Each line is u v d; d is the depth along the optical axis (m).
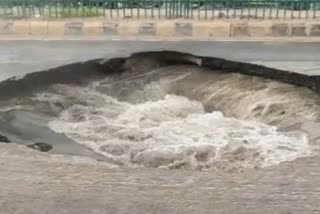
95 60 7.28
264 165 4.17
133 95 6.30
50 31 9.40
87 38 8.93
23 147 4.58
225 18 9.65
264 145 4.61
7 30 9.49
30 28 9.43
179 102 6.07
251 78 6.53
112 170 4.07
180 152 4.51
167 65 7.26
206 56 7.43
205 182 3.84
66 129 5.19
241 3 9.66
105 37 9.01
